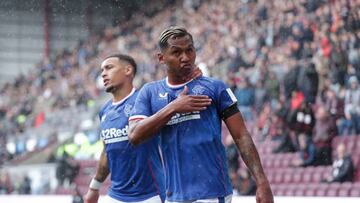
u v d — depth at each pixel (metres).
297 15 31.14
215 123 7.76
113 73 11.48
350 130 24.33
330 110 24.25
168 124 7.79
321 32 27.42
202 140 7.68
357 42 26.23
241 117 7.85
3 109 48.72
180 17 45.69
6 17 56.50
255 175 7.70
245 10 37.81
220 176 7.73
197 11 44.59
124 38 48.00
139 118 7.91
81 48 51.38
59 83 48.25
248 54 30.86
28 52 57.81
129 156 11.27
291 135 25.47
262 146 26.78
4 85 54.12
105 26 51.78
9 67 57.44
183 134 7.73
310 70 25.16
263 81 27.44
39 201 25.20
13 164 39.62
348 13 27.86
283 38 30.83
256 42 32.03
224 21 39.19
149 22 48.53
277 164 25.83
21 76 52.47
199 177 7.67
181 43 7.72
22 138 42.44
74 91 44.84
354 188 22.59
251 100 27.67
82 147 36.22
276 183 25.61
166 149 7.81
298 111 23.92
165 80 8.02
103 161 11.73
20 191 35.25
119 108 11.42
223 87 7.84
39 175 37.53
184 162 7.71
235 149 23.44
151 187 11.29
